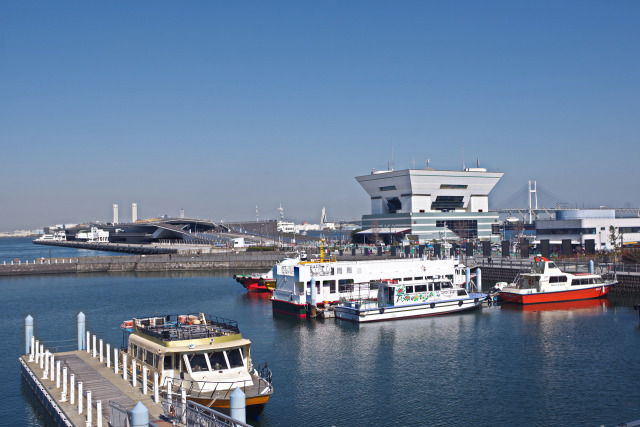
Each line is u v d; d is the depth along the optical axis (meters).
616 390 47.38
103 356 51.28
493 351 60.62
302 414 42.72
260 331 72.88
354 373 53.28
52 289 122.69
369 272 86.31
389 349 62.25
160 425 31.88
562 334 68.12
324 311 80.81
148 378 40.16
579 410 43.06
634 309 84.12
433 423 40.94
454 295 83.81
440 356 59.00
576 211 167.12
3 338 70.12
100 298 106.94
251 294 111.31
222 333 40.78
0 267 156.00
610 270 107.25
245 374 38.44
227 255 180.88
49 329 75.88
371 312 77.12
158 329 42.44
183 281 138.62
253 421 39.56
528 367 54.38
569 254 137.50
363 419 41.72
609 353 58.81
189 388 36.66
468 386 49.00
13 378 51.78
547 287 90.69
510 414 42.47
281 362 57.34
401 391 47.84
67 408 36.25
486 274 121.19
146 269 167.75
